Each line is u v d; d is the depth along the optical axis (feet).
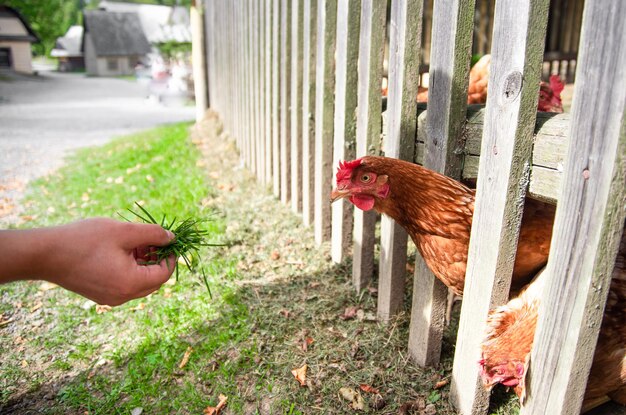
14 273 3.93
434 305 7.71
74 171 22.56
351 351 8.47
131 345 9.41
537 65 5.32
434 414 7.18
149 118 44.86
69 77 122.93
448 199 6.63
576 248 4.94
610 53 4.31
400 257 8.78
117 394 8.14
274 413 7.41
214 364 8.49
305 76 12.44
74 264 4.23
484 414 7.07
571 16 30.53
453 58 6.54
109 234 4.47
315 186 12.32
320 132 11.63
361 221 9.74
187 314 10.00
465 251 6.78
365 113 9.37
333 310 9.69
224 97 24.39
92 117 45.52
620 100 4.30
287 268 11.51
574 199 4.87
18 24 115.96
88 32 143.74
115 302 4.66
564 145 5.27
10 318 10.70
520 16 5.19
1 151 28.25
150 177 18.58
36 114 48.06
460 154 7.09
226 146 22.39
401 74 7.73
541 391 5.65
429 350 7.97
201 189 16.60
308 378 7.95
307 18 12.09
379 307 9.29
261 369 8.27
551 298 5.31
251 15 17.34
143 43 146.61
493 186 5.91
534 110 5.50
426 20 24.75
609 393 6.80
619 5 4.17
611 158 4.46
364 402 7.39
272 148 16.31
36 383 8.61
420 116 7.95
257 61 16.88
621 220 4.70
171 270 5.14
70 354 9.23
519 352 5.99
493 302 6.27
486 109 5.87
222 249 12.53
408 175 6.78
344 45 9.96
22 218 16.14
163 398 7.97
